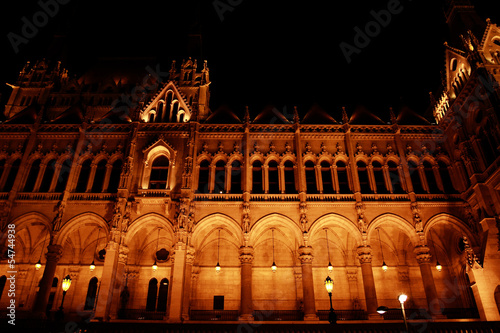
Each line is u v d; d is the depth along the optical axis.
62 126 35.72
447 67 36.16
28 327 24.95
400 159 33.78
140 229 32.75
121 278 29.11
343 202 31.31
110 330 23.12
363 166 34.53
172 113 36.84
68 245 35.19
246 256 28.97
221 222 31.03
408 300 33.53
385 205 31.50
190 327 23.03
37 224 32.25
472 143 31.88
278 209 31.25
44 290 28.16
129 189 31.89
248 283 28.23
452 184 33.50
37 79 44.16
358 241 30.05
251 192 32.38
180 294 27.36
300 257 29.25
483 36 31.86
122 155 34.25
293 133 34.97
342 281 33.97
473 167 30.73
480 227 30.05
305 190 31.88
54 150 34.34
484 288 26.91
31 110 38.44
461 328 22.23
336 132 35.12
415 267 34.84
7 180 33.34
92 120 38.91
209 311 31.69
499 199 28.64
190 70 41.22
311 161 34.44
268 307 32.69
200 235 32.47
